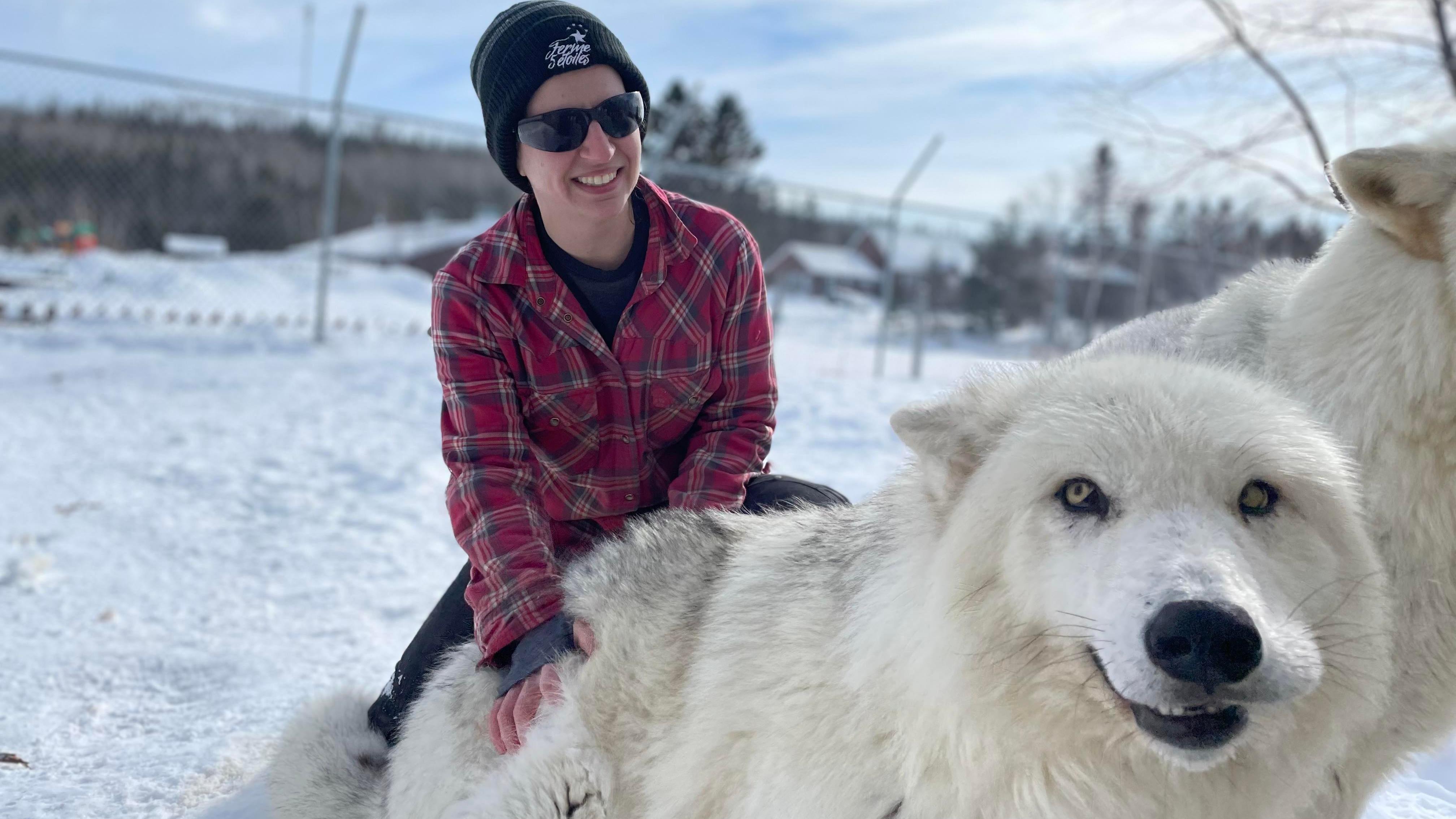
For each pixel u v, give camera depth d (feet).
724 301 8.98
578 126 7.92
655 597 7.50
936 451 5.99
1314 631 5.42
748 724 6.46
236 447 24.94
